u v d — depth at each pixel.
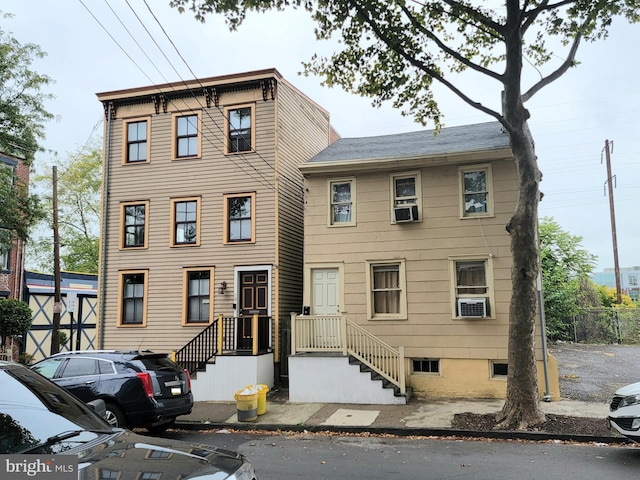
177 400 9.09
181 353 15.00
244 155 15.91
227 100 16.27
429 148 14.60
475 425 9.48
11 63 13.03
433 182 13.90
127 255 16.64
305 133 18.27
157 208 16.58
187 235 16.30
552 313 21.83
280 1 9.67
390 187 14.25
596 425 9.02
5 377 3.55
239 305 15.35
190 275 16.06
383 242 14.07
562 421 9.37
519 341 9.43
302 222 17.36
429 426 9.54
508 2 9.42
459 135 16.00
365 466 7.03
